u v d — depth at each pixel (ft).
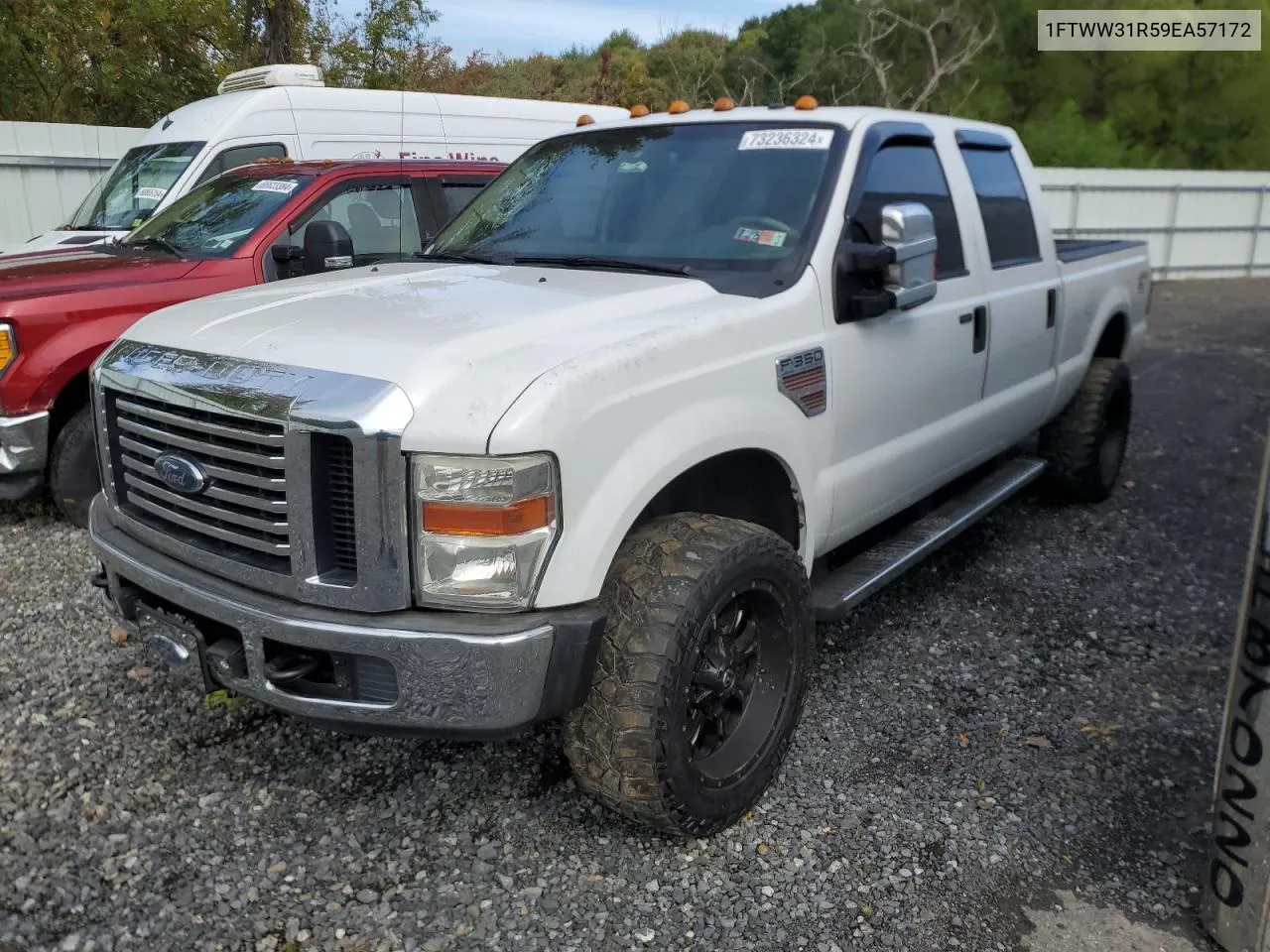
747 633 10.39
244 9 61.26
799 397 10.80
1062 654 13.99
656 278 11.17
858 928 8.84
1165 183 66.44
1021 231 16.46
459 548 8.11
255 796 10.44
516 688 8.20
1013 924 8.95
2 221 41.09
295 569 8.47
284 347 9.00
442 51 75.51
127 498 10.23
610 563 8.82
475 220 14.08
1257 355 38.99
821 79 102.22
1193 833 10.21
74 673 12.75
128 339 10.32
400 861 9.55
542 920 8.84
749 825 10.18
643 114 14.89
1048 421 18.93
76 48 57.62
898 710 12.45
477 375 8.33
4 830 9.70
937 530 14.26
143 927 8.59
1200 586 16.44
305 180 21.17
